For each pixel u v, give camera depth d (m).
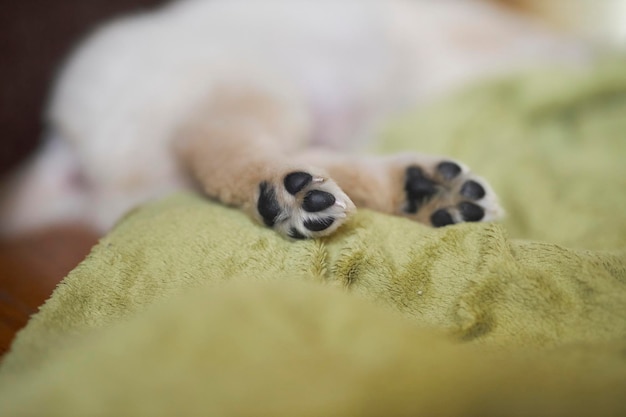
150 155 0.40
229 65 0.43
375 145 0.45
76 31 0.46
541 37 0.61
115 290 0.28
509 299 0.28
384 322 0.24
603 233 0.34
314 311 0.24
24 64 0.45
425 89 0.53
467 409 0.23
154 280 0.28
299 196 0.30
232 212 0.32
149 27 0.45
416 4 0.56
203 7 0.48
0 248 0.40
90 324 0.27
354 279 0.29
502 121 0.46
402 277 0.29
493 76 0.51
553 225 0.35
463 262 0.29
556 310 0.27
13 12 0.45
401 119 0.48
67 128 0.42
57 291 0.28
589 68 0.51
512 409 0.23
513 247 0.30
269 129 0.39
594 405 0.23
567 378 0.24
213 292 0.25
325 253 0.29
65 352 0.24
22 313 0.32
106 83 0.42
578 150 0.43
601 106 0.48
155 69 0.42
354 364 0.23
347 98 0.50
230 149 0.35
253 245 0.30
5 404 0.23
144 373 0.22
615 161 0.40
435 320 0.27
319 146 0.47
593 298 0.28
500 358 0.25
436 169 0.33
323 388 0.22
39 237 0.42
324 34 0.49
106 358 0.23
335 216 0.29
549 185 0.39
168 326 0.23
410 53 0.53
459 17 0.58
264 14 0.48
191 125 0.39
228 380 0.22
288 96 0.42
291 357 0.23
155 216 0.32
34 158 0.46
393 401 0.22
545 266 0.29
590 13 0.82
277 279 0.27
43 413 0.22
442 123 0.46
